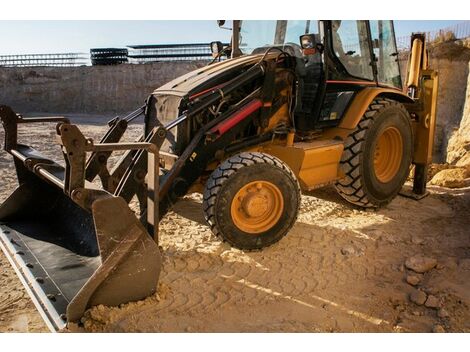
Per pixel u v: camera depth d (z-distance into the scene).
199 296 3.37
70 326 2.88
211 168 4.39
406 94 5.81
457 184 6.72
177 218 4.95
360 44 5.21
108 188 4.34
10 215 4.32
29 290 3.20
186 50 34.56
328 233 4.54
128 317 3.04
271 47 4.98
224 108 4.45
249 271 3.75
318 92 4.79
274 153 4.59
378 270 3.89
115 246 2.99
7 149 4.20
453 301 3.29
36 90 33.78
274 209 4.11
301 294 3.47
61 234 4.11
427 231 4.71
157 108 4.56
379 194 5.20
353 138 4.88
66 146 2.83
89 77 33.06
